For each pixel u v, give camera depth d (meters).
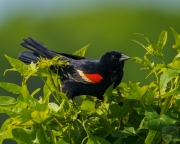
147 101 8.55
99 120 8.64
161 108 8.60
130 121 8.75
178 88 8.27
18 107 8.16
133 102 8.57
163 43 9.18
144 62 9.20
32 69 9.13
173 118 8.12
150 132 8.04
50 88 9.45
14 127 8.34
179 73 8.66
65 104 8.80
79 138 8.58
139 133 8.45
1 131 8.52
